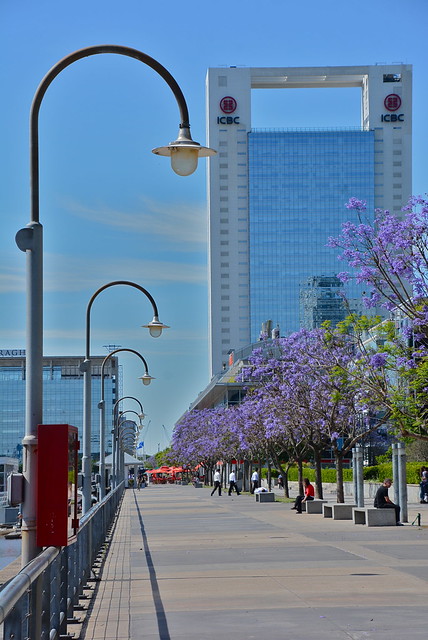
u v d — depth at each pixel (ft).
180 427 378.73
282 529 102.94
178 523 121.08
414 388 93.76
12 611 21.71
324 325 128.16
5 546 174.91
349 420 138.72
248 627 40.11
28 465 34.76
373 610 44.06
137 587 54.70
